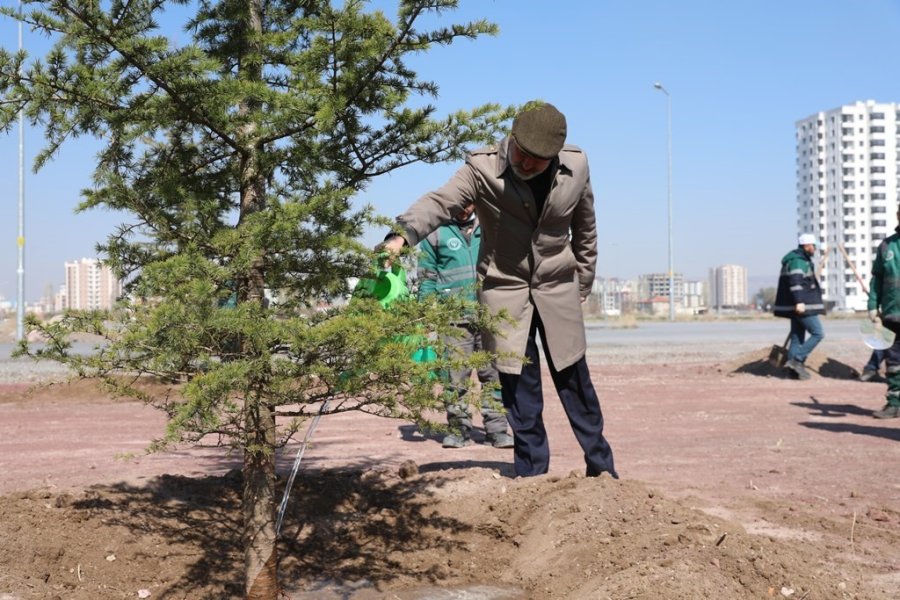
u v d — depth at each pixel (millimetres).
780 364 13766
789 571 3402
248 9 3510
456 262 6656
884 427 8281
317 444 7273
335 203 3188
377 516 4574
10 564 3738
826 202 186750
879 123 180750
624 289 169500
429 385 3268
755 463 6391
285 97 3254
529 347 5000
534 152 4145
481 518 4477
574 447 7273
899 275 8719
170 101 3273
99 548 4027
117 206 3332
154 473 5957
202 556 4090
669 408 9930
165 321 2834
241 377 2895
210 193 3545
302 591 3807
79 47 3162
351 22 3160
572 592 3557
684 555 3516
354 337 3029
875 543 4125
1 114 3102
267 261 3346
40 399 10945
